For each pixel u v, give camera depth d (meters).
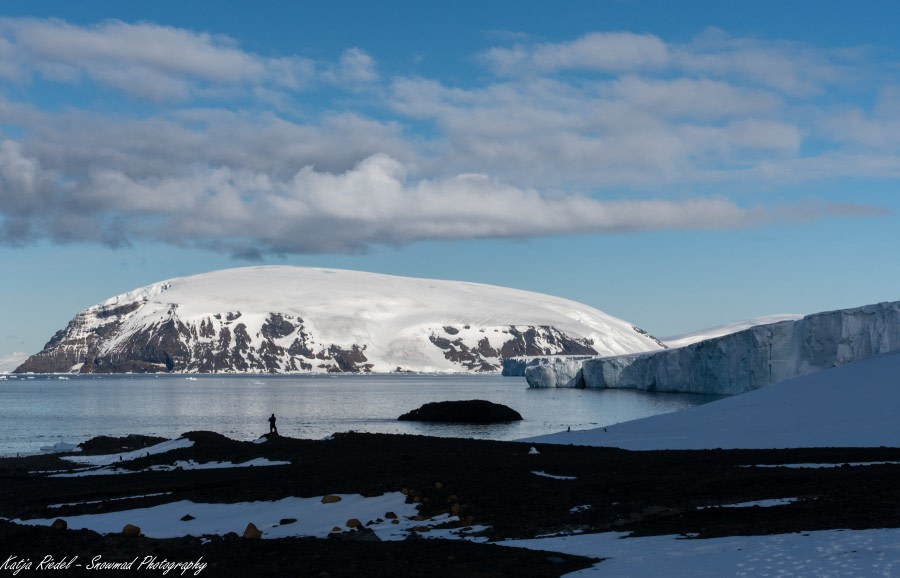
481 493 28.06
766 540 19.08
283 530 24.72
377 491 29.22
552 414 124.12
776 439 49.59
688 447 48.88
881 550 16.86
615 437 58.00
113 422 115.62
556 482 30.17
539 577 17.23
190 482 38.06
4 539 21.66
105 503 32.41
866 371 65.94
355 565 18.80
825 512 22.62
